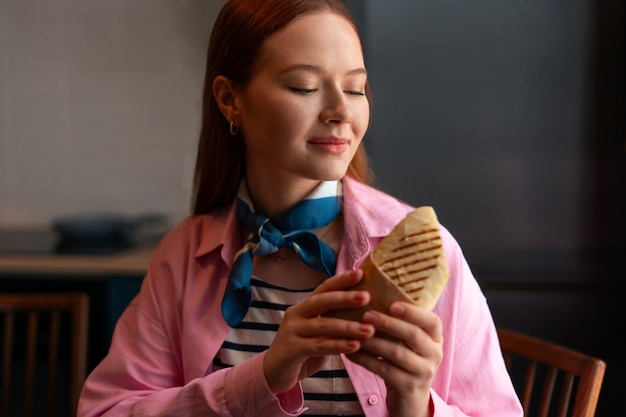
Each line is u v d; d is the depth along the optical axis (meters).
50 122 3.20
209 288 1.19
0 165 3.24
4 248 2.82
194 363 1.14
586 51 2.27
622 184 2.30
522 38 2.29
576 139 2.30
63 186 3.22
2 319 2.69
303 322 0.87
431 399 0.96
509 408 1.12
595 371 1.29
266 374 0.95
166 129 3.14
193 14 3.08
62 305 1.94
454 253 1.13
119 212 3.20
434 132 2.33
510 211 2.34
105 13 3.12
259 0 1.07
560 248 2.33
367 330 0.82
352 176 1.30
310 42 1.01
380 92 2.34
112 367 1.20
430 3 2.30
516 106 2.31
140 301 1.25
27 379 1.97
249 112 1.07
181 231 1.28
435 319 0.83
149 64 3.12
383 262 0.85
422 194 2.35
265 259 1.16
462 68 2.31
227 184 1.26
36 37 3.17
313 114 1.01
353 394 1.09
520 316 2.35
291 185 1.13
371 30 2.32
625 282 2.30
